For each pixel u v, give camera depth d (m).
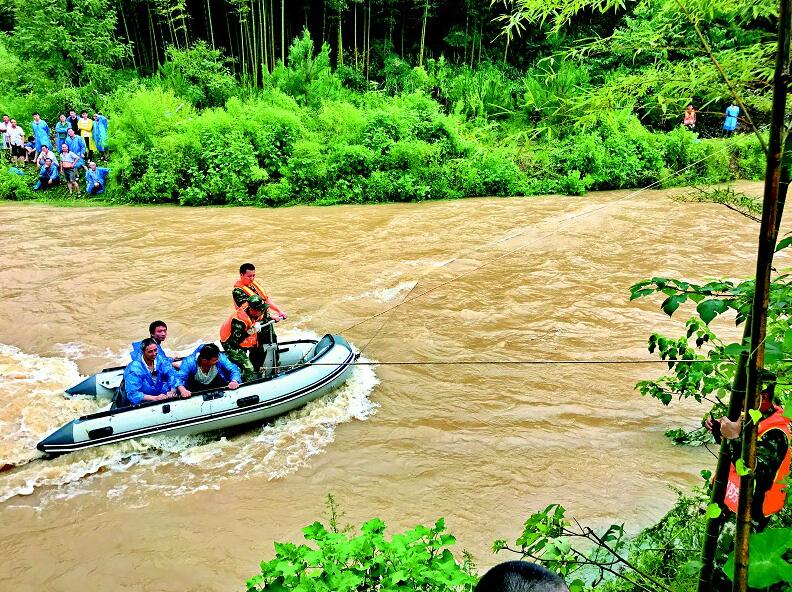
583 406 7.60
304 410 7.66
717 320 9.77
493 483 6.25
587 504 5.85
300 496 6.20
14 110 22.98
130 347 9.59
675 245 13.59
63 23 24.48
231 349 7.49
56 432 6.79
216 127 18.91
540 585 1.44
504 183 20.02
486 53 28.66
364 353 9.09
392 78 28.12
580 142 20.42
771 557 1.81
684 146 20.27
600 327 9.81
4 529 5.80
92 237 14.81
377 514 5.89
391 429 7.28
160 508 6.07
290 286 11.73
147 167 18.89
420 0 28.55
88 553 5.48
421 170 19.66
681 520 4.12
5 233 15.02
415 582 2.32
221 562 5.35
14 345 9.67
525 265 12.55
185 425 7.00
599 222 15.37
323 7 29.41
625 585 3.64
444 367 8.65
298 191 19.14
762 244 1.78
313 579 2.31
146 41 29.88
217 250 13.91
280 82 25.16
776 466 2.85
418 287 11.52
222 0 29.28
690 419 7.25
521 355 8.98
